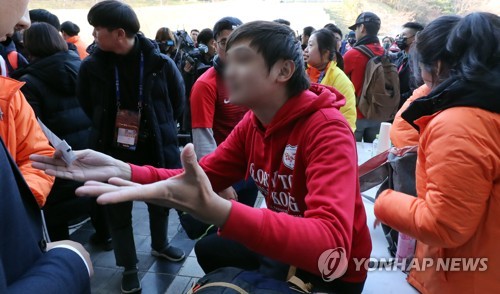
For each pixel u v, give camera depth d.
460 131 0.85
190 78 3.85
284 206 1.02
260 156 1.04
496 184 0.88
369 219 1.59
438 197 0.88
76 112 2.19
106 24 1.70
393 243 1.43
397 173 1.29
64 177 0.92
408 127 1.55
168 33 4.59
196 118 1.99
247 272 0.90
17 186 0.68
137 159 1.97
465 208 0.85
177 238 2.63
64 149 0.87
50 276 0.65
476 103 0.85
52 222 1.99
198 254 1.19
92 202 2.18
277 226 0.71
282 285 0.86
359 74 3.23
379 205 1.10
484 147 0.83
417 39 1.10
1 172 0.63
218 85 1.98
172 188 0.64
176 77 2.05
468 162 0.83
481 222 0.92
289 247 0.71
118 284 2.14
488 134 0.84
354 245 0.99
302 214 0.99
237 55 0.88
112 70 1.83
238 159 1.16
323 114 0.89
